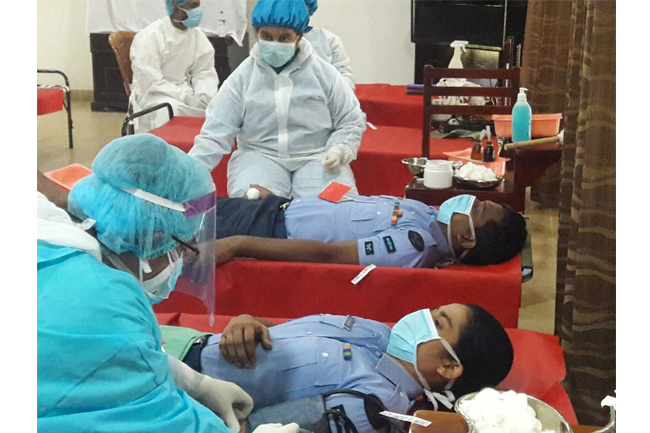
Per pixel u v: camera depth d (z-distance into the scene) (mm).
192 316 1737
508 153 2566
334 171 2627
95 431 856
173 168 1099
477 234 1955
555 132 2631
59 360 856
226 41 4363
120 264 1112
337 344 1432
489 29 3961
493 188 2336
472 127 3293
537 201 3576
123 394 886
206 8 4379
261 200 2191
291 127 2662
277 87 2609
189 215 1134
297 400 1313
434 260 2004
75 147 2953
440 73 2697
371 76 4535
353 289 1910
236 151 2771
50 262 927
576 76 2070
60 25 3947
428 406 1388
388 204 2104
